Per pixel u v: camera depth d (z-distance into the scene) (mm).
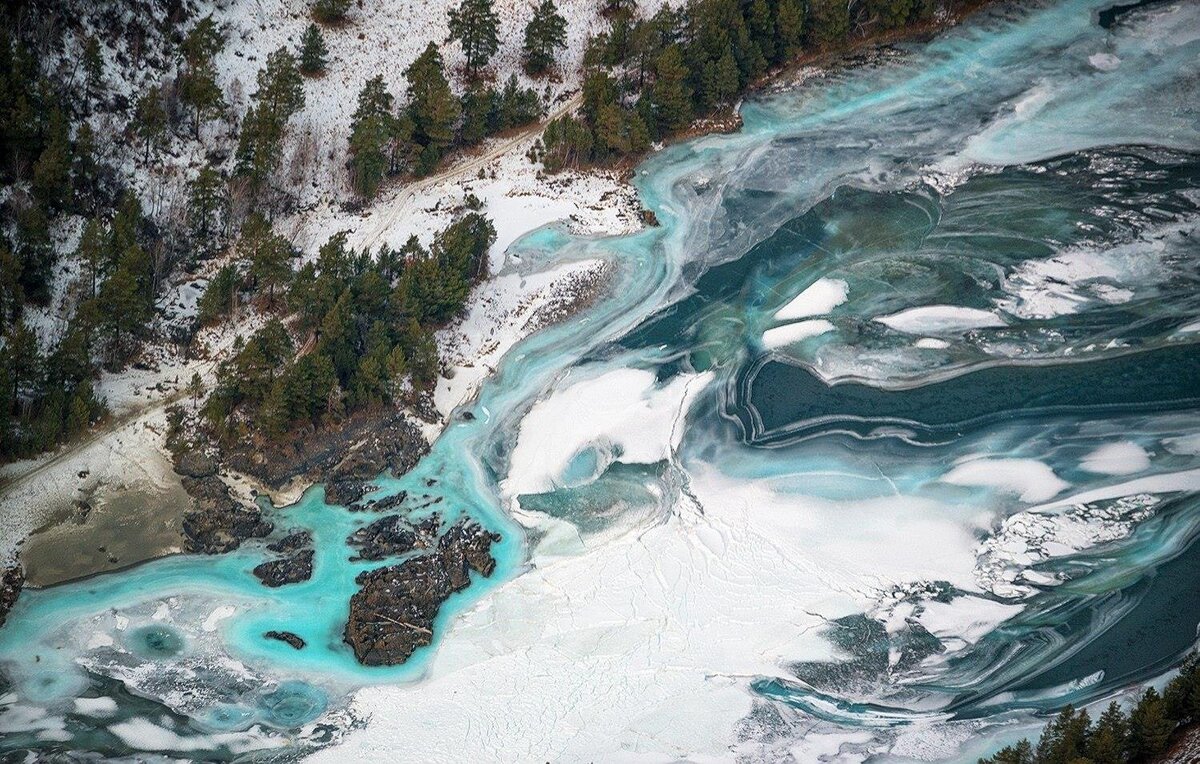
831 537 121375
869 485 125500
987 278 144375
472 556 118938
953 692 110438
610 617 115000
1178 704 102875
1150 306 141125
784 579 118188
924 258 146625
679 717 108188
